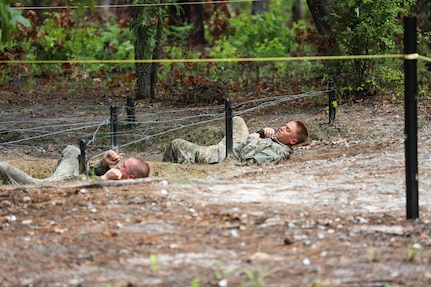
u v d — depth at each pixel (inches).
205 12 1301.7
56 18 1098.1
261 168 475.5
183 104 781.3
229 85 874.1
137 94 823.7
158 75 936.9
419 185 393.4
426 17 876.6
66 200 358.6
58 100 845.2
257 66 1029.8
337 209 340.5
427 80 785.6
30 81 935.0
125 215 329.7
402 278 245.4
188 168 478.3
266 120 678.5
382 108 677.9
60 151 643.5
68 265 265.1
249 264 262.7
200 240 291.4
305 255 271.7
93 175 437.7
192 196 366.3
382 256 268.7
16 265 267.3
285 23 1397.6
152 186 388.2
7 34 363.9
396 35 757.3
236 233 298.4
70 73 996.6
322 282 242.2
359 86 729.6
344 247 280.8
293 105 738.8
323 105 724.7
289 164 487.2
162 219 321.4
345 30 727.7
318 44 1010.7
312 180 417.1
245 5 1520.7
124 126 681.6
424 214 330.6
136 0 769.6
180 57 1061.8
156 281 246.7
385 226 309.1
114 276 252.2
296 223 314.0
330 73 740.7
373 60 725.3
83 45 1069.8
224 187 394.0
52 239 297.0
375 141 557.3
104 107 788.6
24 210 343.3
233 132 522.0
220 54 1071.0
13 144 670.5
